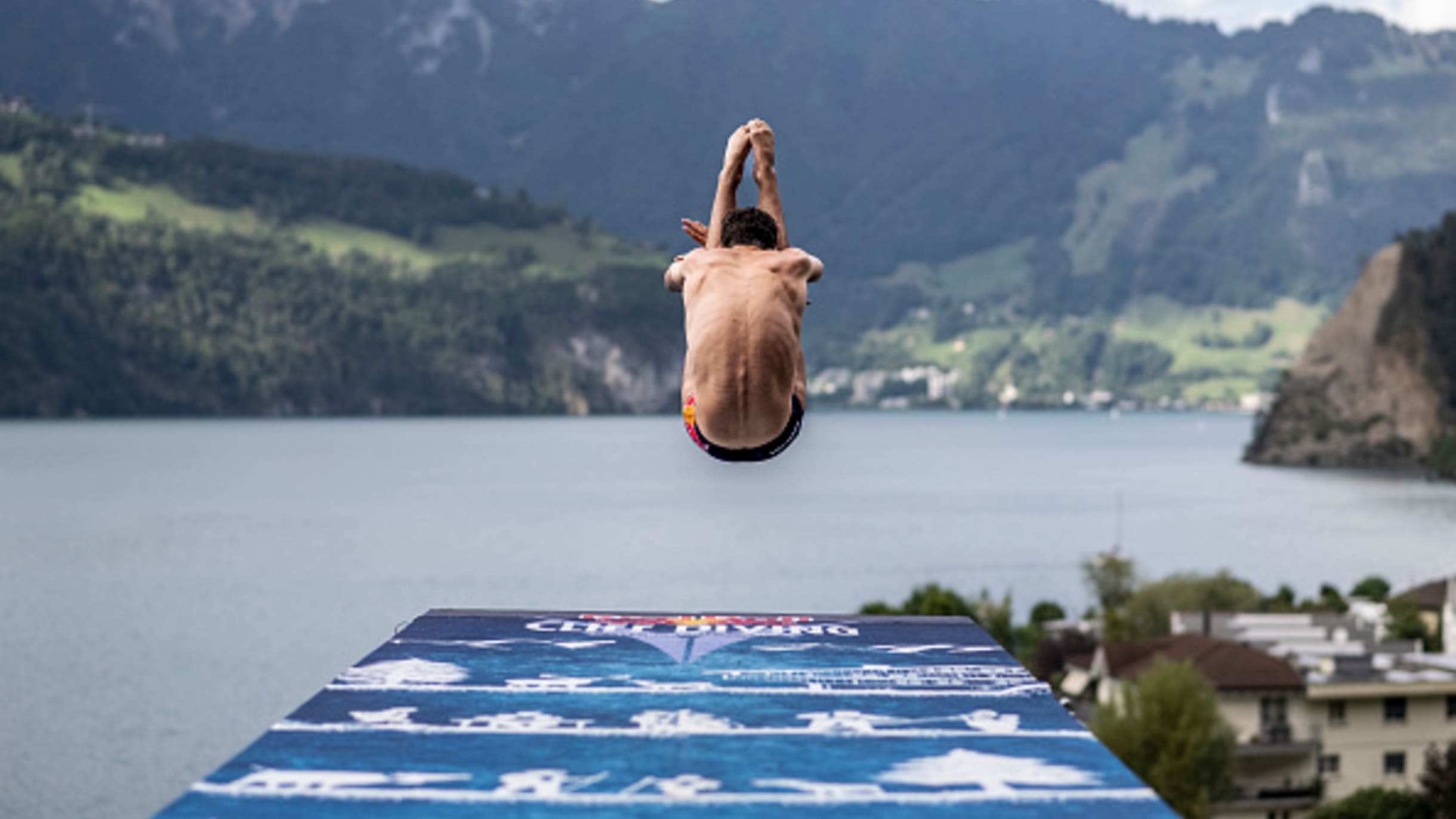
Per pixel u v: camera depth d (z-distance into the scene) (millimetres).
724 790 5164
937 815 4891
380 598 143750
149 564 173000
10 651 113125
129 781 72000
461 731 5922
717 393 5883
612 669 7176
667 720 6145
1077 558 184500
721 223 6633
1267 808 61125
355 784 5191
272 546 193375
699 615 8883
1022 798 5090
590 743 5766
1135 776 5348
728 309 5973
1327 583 163125
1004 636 97500
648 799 5051
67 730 83750
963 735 5930
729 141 6883
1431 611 110562
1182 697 54125
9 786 70875
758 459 6125
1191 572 109125
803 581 159875
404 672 7039
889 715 6273
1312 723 62156
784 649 7715
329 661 107125
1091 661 75062
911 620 8586
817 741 5824
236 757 5500
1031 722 6180
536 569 169250
